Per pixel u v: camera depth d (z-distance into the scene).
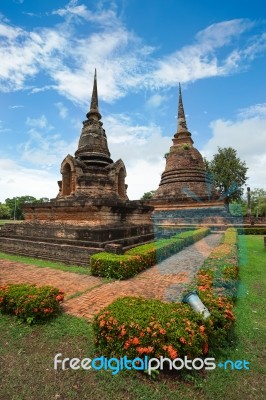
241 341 4.23
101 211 11.21
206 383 3.23
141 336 3.46
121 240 11.36
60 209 12.44
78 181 13.11
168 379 3.31
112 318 3.81
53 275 8.42
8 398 2.97
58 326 4.68
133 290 6.82
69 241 10.98
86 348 3.99
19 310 4.86
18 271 8.99
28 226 13.30
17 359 3.73
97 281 7.71
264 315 5.32
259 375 3.41
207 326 3.79
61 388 3.15
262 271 9.28
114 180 14.31
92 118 15.79
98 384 3.23
